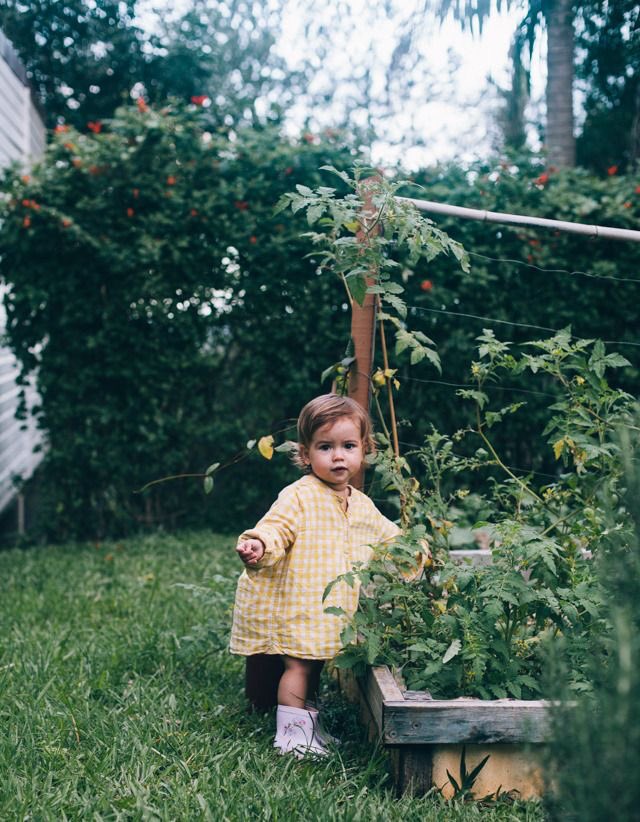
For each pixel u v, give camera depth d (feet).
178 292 20.65
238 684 10.32
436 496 9.19
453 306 18.80
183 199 20.16
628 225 19.04
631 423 7.93
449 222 18.71
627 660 4.19
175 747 8.22
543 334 19.12
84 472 20.98
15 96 26.48
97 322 20.56
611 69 26.11
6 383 25.77
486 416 9.40
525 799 7.49
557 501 9.58
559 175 20.11
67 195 19.98
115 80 52.90
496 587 7.64
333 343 20.48
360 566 8.19
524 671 8.27
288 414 21.15
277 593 8.64
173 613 13.51
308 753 8.09
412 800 7.23
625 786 3.99
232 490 21.61
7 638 12.01
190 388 21.16
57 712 8.91
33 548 19.99
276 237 20.03
